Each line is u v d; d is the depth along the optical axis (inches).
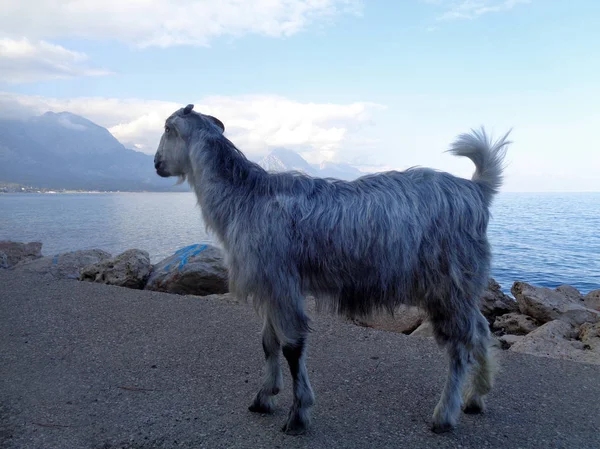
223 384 55.0
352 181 46.9
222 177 47.5
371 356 62.8
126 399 51.1
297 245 44.2
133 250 115.6
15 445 42.1
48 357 62.5
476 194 45.7
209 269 105.1
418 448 41.7
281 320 44.3
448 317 44.8
